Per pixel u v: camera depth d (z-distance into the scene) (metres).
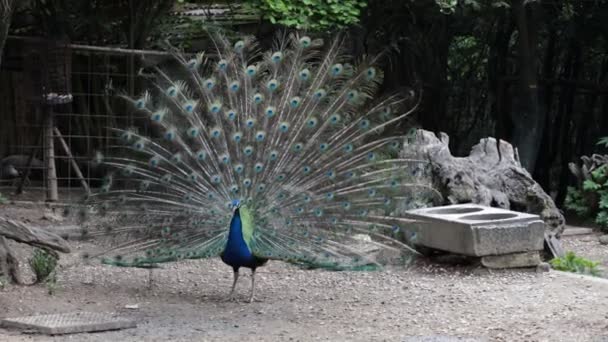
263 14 15.17
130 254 9.55
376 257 10.05
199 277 11.04
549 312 9.23
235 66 10.23
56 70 14.86
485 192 13.28
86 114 17.25
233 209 9.49
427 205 13.15
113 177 9.81
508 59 20.80
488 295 10.11
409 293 10.25
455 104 21.17
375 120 10.43
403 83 18.98
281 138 9.84
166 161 9.64
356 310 9.43
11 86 17.86
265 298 9.95
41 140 16.44
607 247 14.62
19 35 17.39
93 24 16.86
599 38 19.47
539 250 11.61
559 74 20.88
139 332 8.36
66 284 10.30
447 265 11.75
